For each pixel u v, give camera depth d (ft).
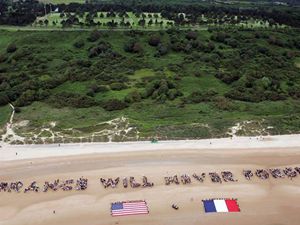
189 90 451.53
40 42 547.49
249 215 281.95
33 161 337.11
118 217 276.41
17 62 505.66
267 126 390.63
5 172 322.96
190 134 374.43
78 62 496.23
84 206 287.07
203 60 517.96
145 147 356.79
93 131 377.30
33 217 276.62
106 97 433.48
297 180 322.55
